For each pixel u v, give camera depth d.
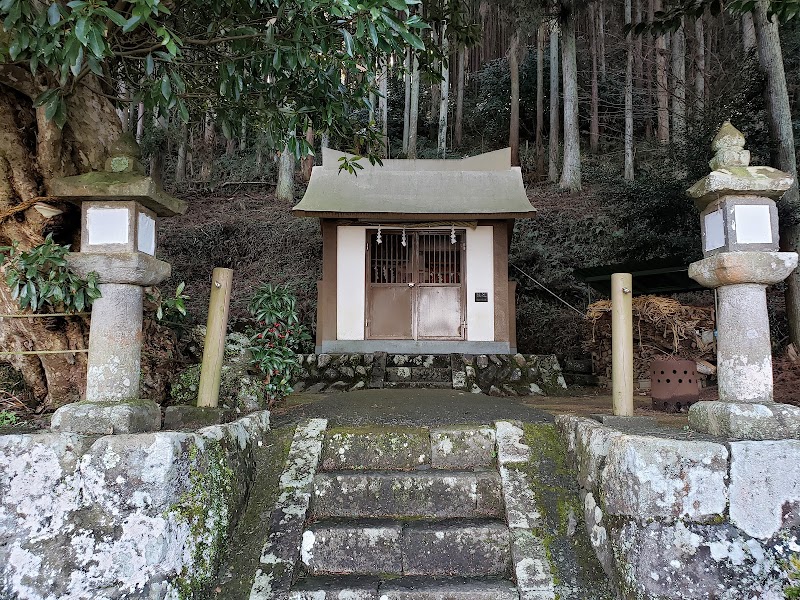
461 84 18.98
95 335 2.25
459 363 6.87
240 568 2.20
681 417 3.92
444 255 7.58
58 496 1.89
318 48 2.43
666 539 1.90
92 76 3.07
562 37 15.03
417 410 3.71
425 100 20.00
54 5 1.73
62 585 1.81
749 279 2.24
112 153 2.36
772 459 1.95
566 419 2.92
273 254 12.65
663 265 6.88
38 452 1.92
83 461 1.90
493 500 2.66
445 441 2.97
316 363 6.92
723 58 13.01
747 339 2.25
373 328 7.41
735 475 1.93
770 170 2.29
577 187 14.90
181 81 2.29
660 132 15.92
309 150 3.05
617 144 18.45
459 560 2.36
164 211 2.53
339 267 7.44
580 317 10.10
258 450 2.88
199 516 2.07
